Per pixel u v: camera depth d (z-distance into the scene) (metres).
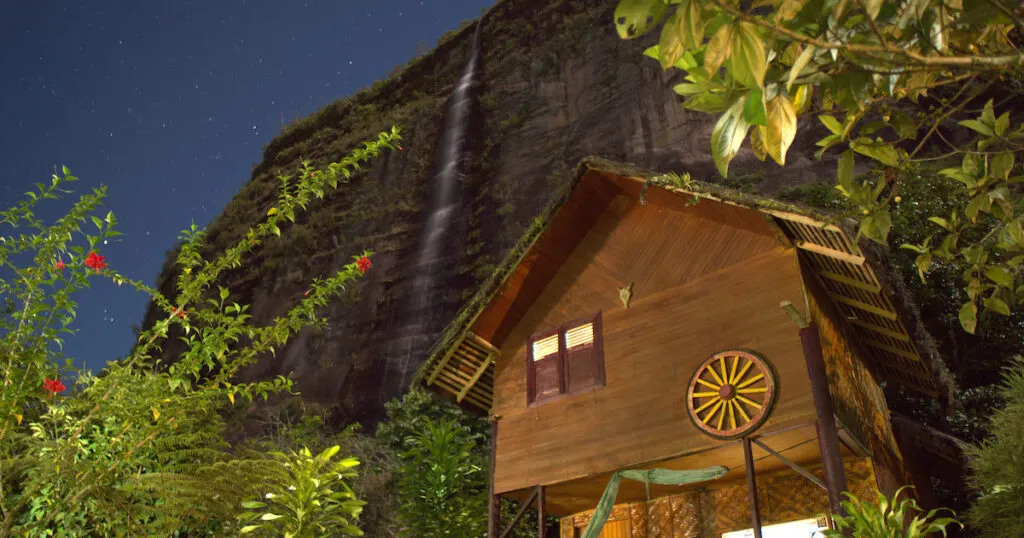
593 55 57.53
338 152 64.62
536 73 59.69
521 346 13.36
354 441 22.25
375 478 20.31
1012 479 10.13
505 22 66.38
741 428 10.15
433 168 57.75
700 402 10.77
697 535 12.51
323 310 49.81
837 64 2.46
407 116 63.56
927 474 15.77
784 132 2.42
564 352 12.70
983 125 3.56
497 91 60.56
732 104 2.39
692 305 11.53
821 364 9.95
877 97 2.94
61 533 6.09
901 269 18.05
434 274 48.91
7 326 5.96
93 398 6.45
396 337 45.47
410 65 70.31
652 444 11.01
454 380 14.27
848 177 3.35
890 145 3.31
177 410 6.59
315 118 71.69
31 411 7.30
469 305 13.30
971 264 4.00
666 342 11.55
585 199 13.00
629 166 12.23
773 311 10.63
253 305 54.56
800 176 34.56
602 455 11.42
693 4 2.18
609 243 12.98
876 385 13.50
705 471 10.20
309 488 6.26
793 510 11.65
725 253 11.55
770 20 2.32
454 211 53.12
